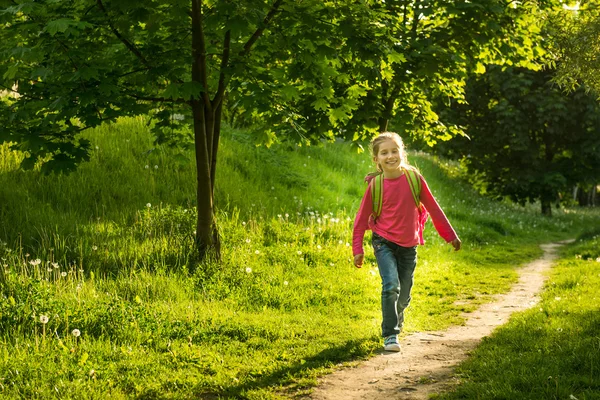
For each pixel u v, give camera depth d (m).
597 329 5.42
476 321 7.38
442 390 4.09
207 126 9.06
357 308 8.13
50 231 9.49
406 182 5.32
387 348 5.29
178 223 10.51
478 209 24.44
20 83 7.83
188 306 7.11
